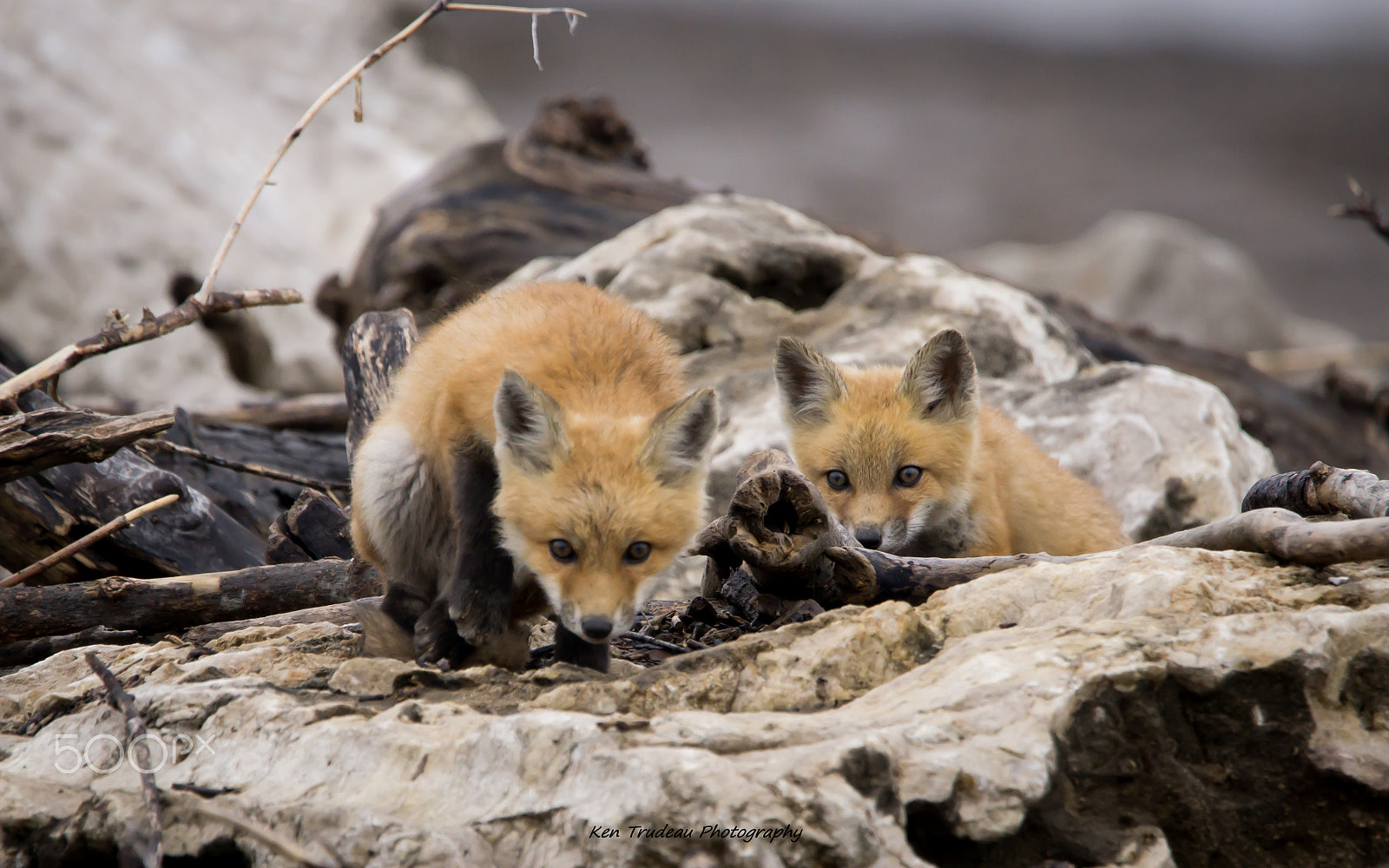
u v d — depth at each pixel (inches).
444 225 936.3
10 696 346.6
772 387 649.6
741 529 362.3
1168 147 4229.8
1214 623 288.8
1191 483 602.5
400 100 1859.0
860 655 313.1
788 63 5339.6
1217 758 283.4
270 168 472.7
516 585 352.2
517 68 4628.4
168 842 270.7
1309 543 311.1
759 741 261.3
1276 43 6245.1
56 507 458.3
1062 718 267.4
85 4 1542.8
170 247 1326.3
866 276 762.2
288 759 286.2
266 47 1796.3
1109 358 877.8
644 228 778.8
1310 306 2792.8
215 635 413.1
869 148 4052.7
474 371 346.3
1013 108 4825.3
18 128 1336.1
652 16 6107.3
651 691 299.4
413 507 366.9
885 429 510.6
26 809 284.8
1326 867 280.8
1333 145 4247.0
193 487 583.2
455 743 274.1
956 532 521.7
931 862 253.8
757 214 812.6
